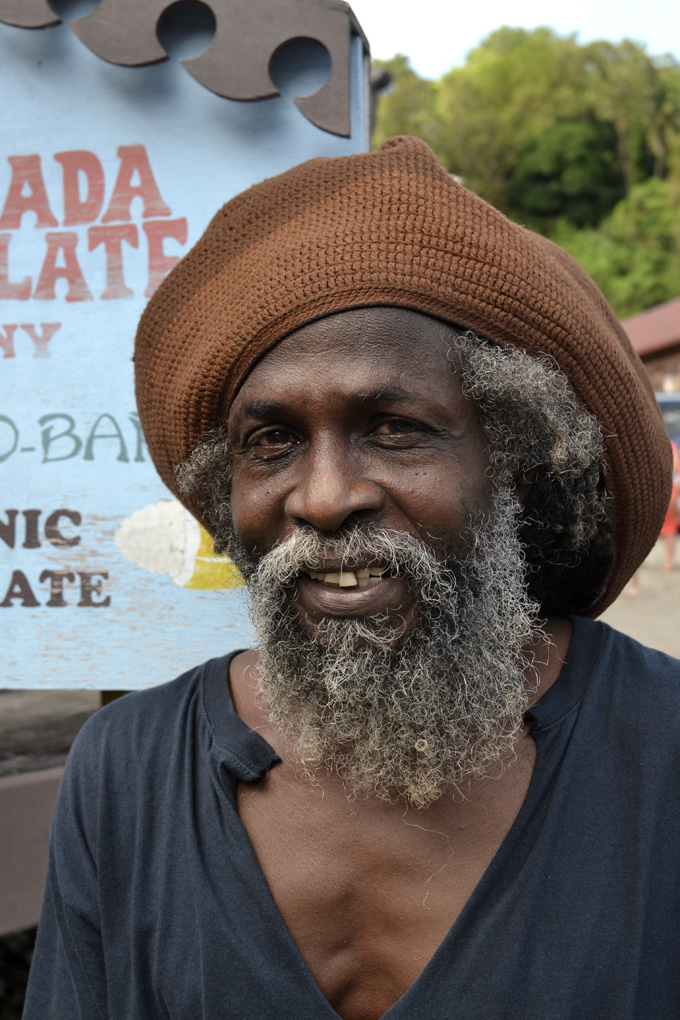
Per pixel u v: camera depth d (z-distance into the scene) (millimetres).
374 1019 912
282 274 895
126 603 1461
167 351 1011
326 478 870
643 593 7285
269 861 945
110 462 1467
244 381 941
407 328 875
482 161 33281
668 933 857
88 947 1010
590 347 963
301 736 935
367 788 943
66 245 1465
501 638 952
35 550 1479
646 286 27219
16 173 1473
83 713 2732
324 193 927
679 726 921
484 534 937
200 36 1408
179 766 1013
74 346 1470
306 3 1339
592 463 1022
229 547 1058
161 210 1434
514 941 845
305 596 922
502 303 900
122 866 1001
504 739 949
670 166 30422
